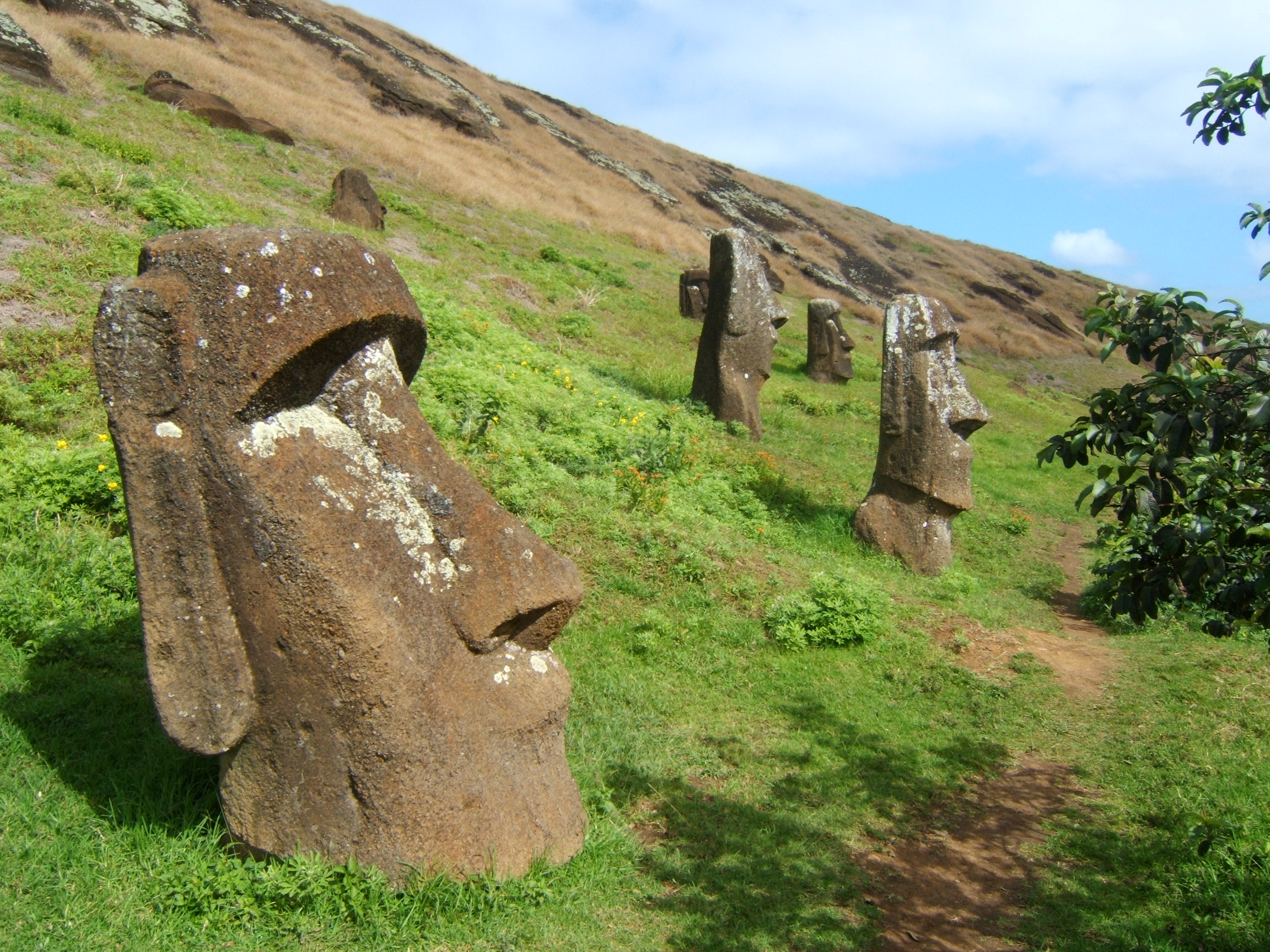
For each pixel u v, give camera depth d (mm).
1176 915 4551
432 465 3809
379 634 3506
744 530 10664
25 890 3406
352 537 3521
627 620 7602
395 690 3537
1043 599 11312
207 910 3471
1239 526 3312
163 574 3410
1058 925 4555
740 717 6547
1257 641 8977
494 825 3838
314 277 3479
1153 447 3408
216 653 3488
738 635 7715
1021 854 5273
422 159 27906
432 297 14328
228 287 3355
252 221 15266
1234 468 3459
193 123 20891
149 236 12188
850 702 7035
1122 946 4316
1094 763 6469
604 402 13344
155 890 3508
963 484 11312
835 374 23719
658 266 29297
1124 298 3873
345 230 18094
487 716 3895
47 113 15750
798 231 54094
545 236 27188
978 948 4352
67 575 5805
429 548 3758
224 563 3465
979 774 6250
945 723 6973
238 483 3387
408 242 20250
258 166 20047
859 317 39688
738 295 15461
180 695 3459
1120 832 5508
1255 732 6742
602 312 21516
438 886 3619
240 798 3654
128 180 13734
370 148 26719
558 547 8359
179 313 3314
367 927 3492
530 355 14000
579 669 6750
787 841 5027
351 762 3533
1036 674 7980
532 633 4109
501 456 9625
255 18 37188
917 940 4348
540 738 4129
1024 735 6895
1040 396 35312
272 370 3385
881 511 11477
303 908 3508
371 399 3689
